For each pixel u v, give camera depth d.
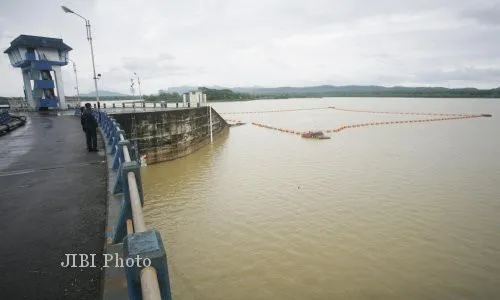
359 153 40.44
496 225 19.27
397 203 22.64
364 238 17.70
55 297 3.81
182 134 37.31
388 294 13.33
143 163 32.22
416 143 47.88
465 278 14.36
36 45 46.31
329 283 13.99
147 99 124.88
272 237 17.86
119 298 3.29
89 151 13.48
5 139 17.97
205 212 21.31
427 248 16.72
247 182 27.67
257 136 57.38
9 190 7.93
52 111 45.53
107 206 5.64
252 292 13.50
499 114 101.56
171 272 14.80
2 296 3.79
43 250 4.89
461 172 30.78
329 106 175.88
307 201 23.03
